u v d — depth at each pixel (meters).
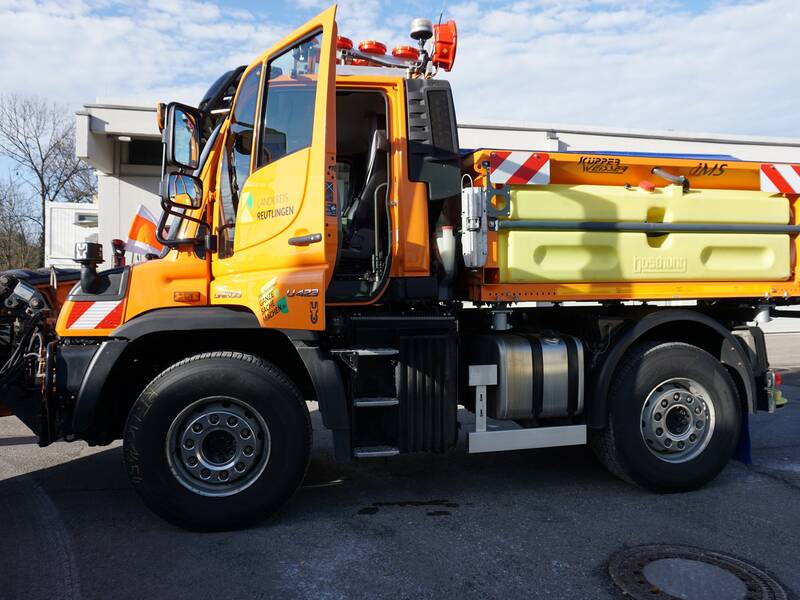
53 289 4.64
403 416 3.96
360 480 4.84
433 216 4.34
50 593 3.04
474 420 4.34
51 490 4.59
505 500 4.39
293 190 3.76
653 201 4.54
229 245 4.04
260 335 4.11
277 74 3.90
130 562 3.38
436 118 4.21
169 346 4.14
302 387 4.34
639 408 4.43
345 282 4.32
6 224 37.22
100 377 3.75
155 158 15.61
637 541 3.68
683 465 4.50
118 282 3.97
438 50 4.65
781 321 17.72
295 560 3.41
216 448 3.82
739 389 4.84
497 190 4.17
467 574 3.25
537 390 4.36
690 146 16.25
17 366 4.00
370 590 3.08
